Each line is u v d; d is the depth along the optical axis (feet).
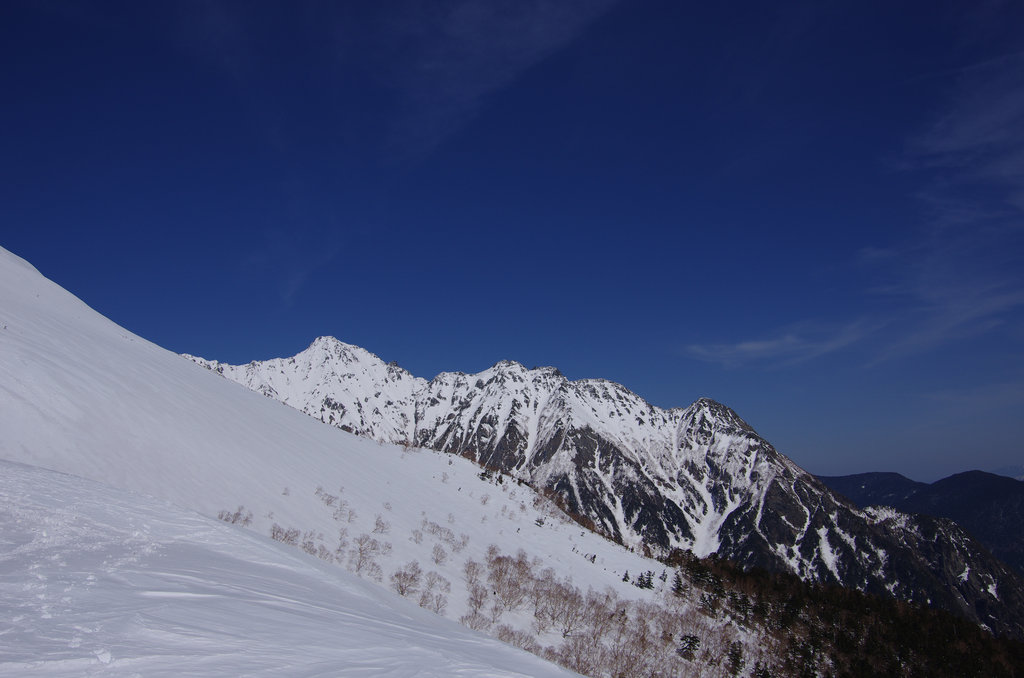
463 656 84.84
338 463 456.04
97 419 240.32
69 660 50.78
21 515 101.91
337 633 77.41
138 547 100.48
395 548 334.44
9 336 247.70
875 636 497.87
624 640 333.01
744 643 436.76
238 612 75.20
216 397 413.80
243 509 268.00
